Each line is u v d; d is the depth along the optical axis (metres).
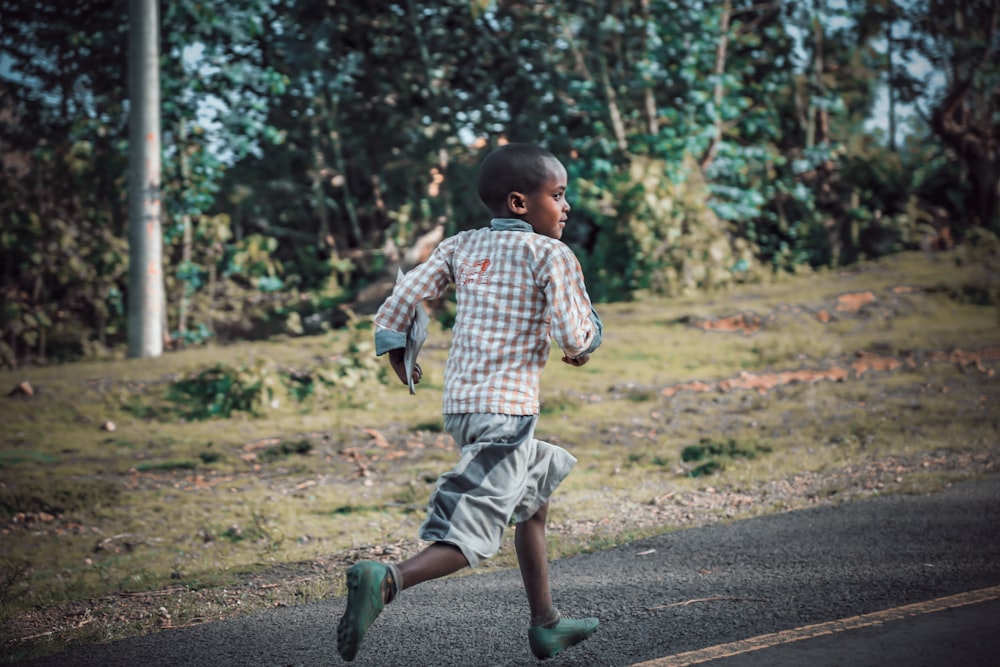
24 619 4.34
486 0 14.09
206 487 7.24
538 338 2.98
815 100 16.48
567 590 4.08
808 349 11.05
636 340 11.73
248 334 15.04
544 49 15.74
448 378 2.99
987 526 4.67
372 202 17.44
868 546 4.45
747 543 4.70
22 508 6.66
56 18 14.45
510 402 2.90
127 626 3.99
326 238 16.45
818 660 3.08
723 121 16.16
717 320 12.46
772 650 3.19
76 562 5.52
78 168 14.07
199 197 13.75
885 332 11.91
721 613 3.63
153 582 4.90
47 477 7.51
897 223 16.95
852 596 3.72
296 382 10.18
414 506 6.42
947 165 17.95
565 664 3.23
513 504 2.86
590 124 16.00
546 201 3.04
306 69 15.39
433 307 14.12
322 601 4.21
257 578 4.82
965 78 16.78
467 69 16.11
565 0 15.48
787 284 14.95
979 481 5.78
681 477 6.78
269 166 16.67
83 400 10.16
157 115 12.63
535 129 15.96
